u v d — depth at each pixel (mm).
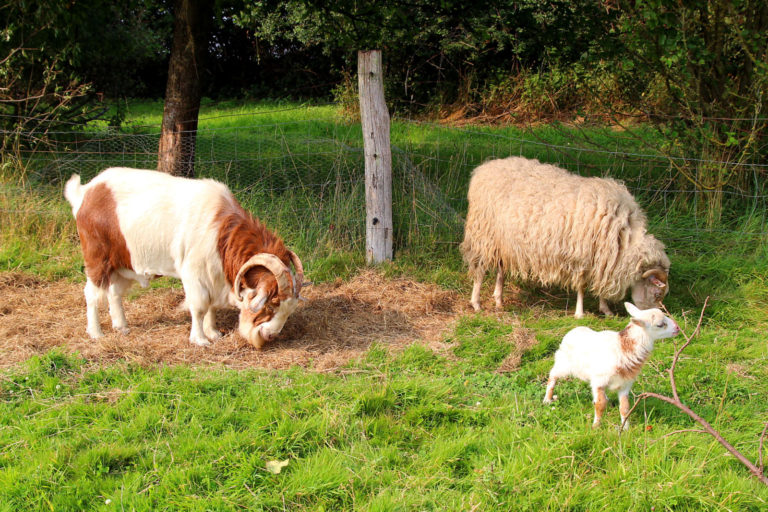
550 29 8938
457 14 9219
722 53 8312
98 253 5129
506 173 6172
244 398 4270
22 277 6363
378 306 6117
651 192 8914
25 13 8023
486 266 6293
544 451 3658
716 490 3373
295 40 22219
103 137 9906
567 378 4723
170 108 8047
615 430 3898
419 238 7391
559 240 5723
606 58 9055
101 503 3219
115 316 5379
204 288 5207
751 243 7301
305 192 8211
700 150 8195
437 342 5469
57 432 3811
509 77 16906
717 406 4398
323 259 6902
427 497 3318
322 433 3834
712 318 5969
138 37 14812
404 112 18672
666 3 7305
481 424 4129
